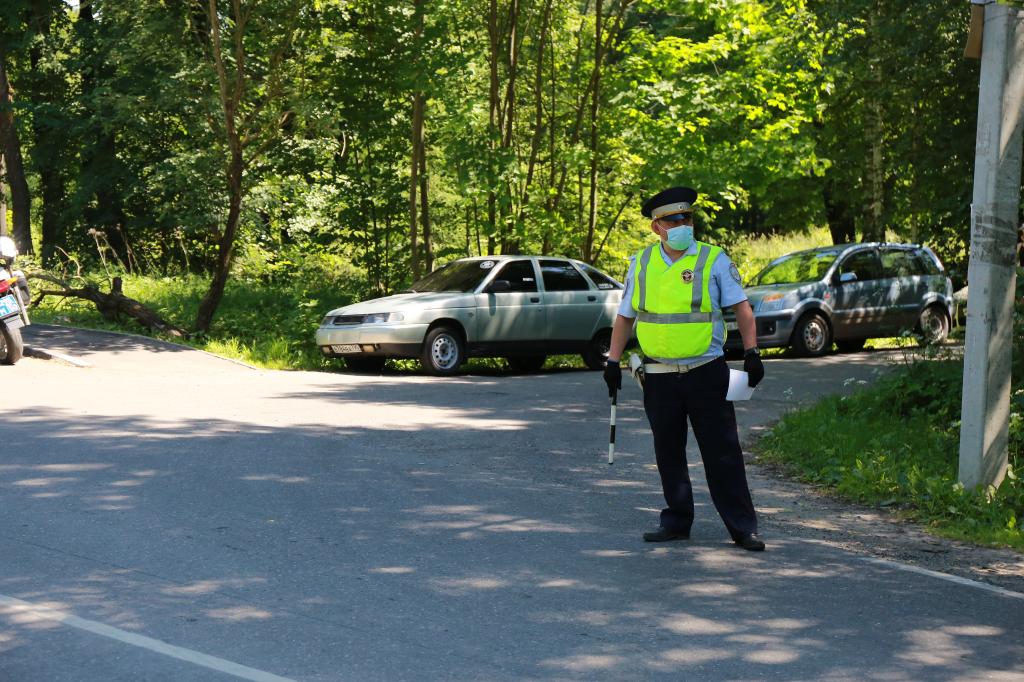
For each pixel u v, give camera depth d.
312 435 9.98
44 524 6.57
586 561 6.14
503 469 8.85
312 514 7.02
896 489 8.20
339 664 4.46
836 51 13.72
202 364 15.93
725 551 6.46
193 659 4.47
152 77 25.89
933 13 11.82
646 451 9.92
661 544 6.59
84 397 11.87
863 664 4.65
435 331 16.41
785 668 4.57
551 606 5.30
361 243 23.22
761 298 19.58
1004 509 7.61
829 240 38.97
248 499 7.37
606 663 4.56
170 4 18.47
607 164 21.58
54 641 4.64
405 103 22.31
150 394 12.40
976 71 12.05
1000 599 5.70
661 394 6.64
